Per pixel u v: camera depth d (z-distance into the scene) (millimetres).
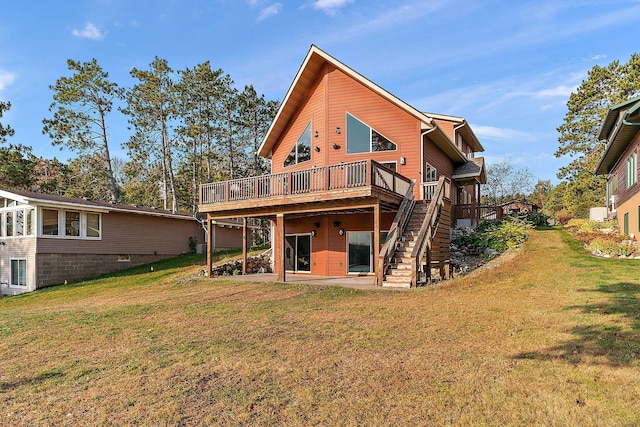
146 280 16453
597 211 23000
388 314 7457
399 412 3582
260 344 5820
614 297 7781
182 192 36938
